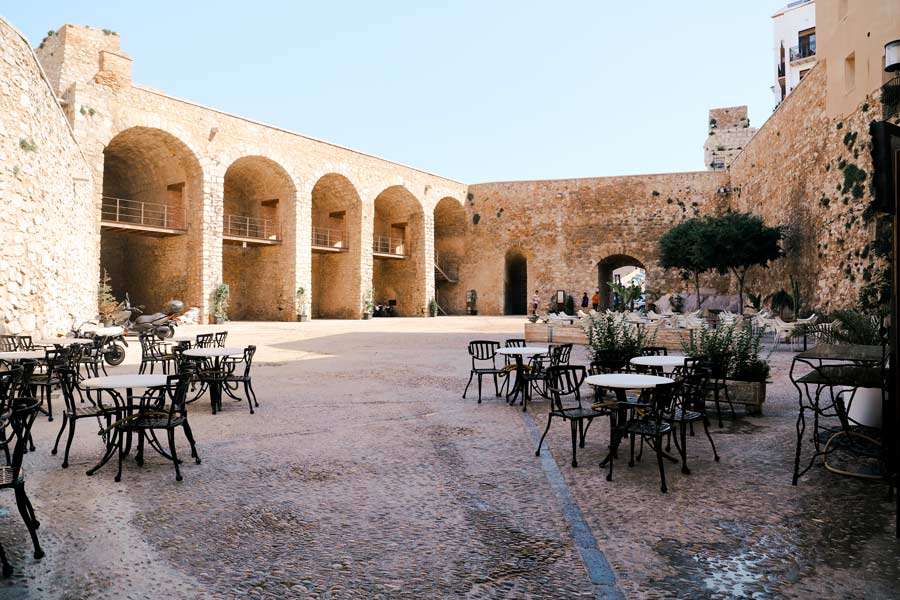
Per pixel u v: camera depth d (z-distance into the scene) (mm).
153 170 26766
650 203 36062
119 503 4254
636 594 2947
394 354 14492
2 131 10742
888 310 6504
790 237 21578
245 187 31672
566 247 37875
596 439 6160
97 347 10164
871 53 14477
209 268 25297
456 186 39875
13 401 4680
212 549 3496
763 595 2928
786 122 22062
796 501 4219
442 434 6359
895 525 3762
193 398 8359
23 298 11500
